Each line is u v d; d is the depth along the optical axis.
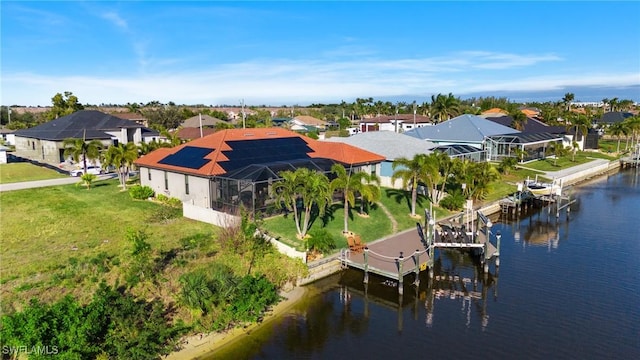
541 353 20.56
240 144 44.44
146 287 23.50
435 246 31.33
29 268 25.28
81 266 25.34
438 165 40.12
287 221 35.25
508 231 40.09
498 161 69.56
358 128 120.81
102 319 19.36
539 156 75.94
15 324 17.83
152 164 44.06
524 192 49.09
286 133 52.28
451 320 23.81
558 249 35.06
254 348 20.95
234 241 28.14
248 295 23.02
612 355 20.33
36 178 55.47
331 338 21.94
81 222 34.91
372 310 24.86
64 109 113.12
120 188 48.62
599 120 131.88
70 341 18.06
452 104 108.81
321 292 26.67
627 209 48.28
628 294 26.64
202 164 39.31
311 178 31.16
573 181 64.38
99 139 71.12
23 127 115.50
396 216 38.97
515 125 84.00
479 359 20.14
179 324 21.31
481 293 27.11
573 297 26.38
